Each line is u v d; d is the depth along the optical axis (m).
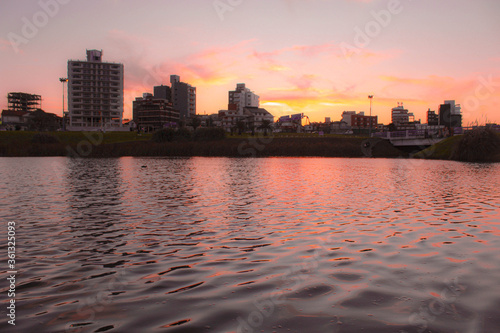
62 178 31.64
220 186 25.39
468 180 29.50
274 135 132.12
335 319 5.33
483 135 58.88
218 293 6.41
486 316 5.43
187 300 6.11
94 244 10.08
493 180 29.39
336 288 6.58
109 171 40.00
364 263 8.12
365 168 45.53
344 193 21.52
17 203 17.73
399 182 28.19
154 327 5.16
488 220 13.27
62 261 8.50
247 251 9.23
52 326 5.23
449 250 9.20
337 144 92.62
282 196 20.22
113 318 5.47
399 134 86.75
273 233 11.29
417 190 22.86
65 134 115.75
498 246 9.59
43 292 6.58
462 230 11.60
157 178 31.67
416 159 68.25
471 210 15.51
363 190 23.03
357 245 9.75
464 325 5.14
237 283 6.91
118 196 20.28
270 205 17.00
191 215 14.45
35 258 8.77
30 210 15.74
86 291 6.60
